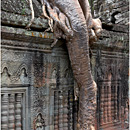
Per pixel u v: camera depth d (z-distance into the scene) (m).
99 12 5.46
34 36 2.89
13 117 2.88
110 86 4.22
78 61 3.12
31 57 3.02
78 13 3.03
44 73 3.18
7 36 2.69
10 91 2.85
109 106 4.21
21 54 2.92
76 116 3.61
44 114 3.19
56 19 2.95
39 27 2.99
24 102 3.00
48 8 3.07
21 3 2.98
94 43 3.63
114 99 4.37
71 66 3.28
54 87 3.31
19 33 2.74
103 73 4.04
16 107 2.94
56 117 3.35
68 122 3.54
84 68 3.16
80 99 3.33
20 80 2.94
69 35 3.00
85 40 3.08
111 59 4.18
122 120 4.49
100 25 3.61
